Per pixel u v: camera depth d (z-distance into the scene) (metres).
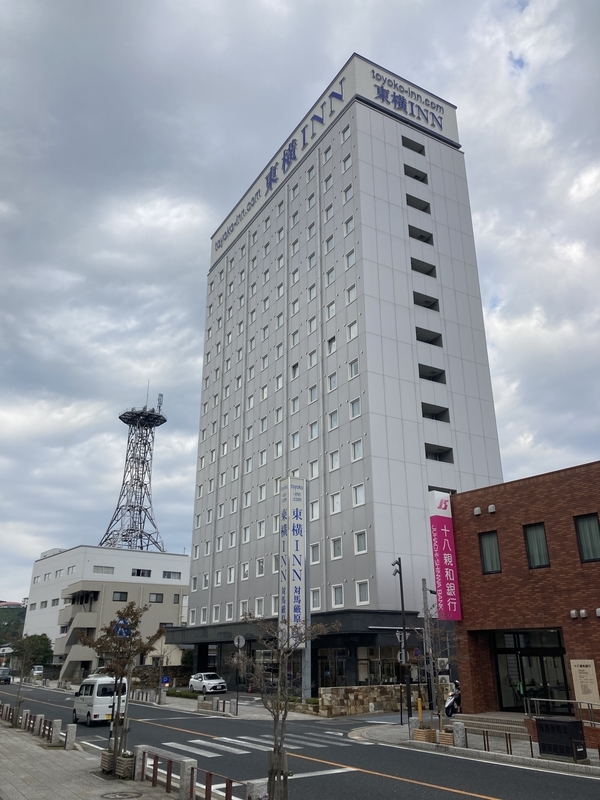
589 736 19.80
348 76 55.66
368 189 51.06
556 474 24.88
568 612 23.41
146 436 122.44
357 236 49.59
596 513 23.28
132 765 16.56
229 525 60.88
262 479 56.66
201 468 70.31
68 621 86.31
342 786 15.15
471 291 54.16
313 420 50.66
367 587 40.88
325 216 54.97
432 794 14.16
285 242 61.00
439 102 59.62
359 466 44.03
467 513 28.09
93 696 30.33
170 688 56.97
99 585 83.81
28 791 14.84
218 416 68.69
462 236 55.75
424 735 22.00
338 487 45.69
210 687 48.62
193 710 38.09
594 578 22.84
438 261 53.09
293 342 56.31
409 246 51.53
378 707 35.59
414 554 42.12
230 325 70.69
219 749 21.34
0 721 32.25
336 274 51.47
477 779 15.83
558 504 24.59
